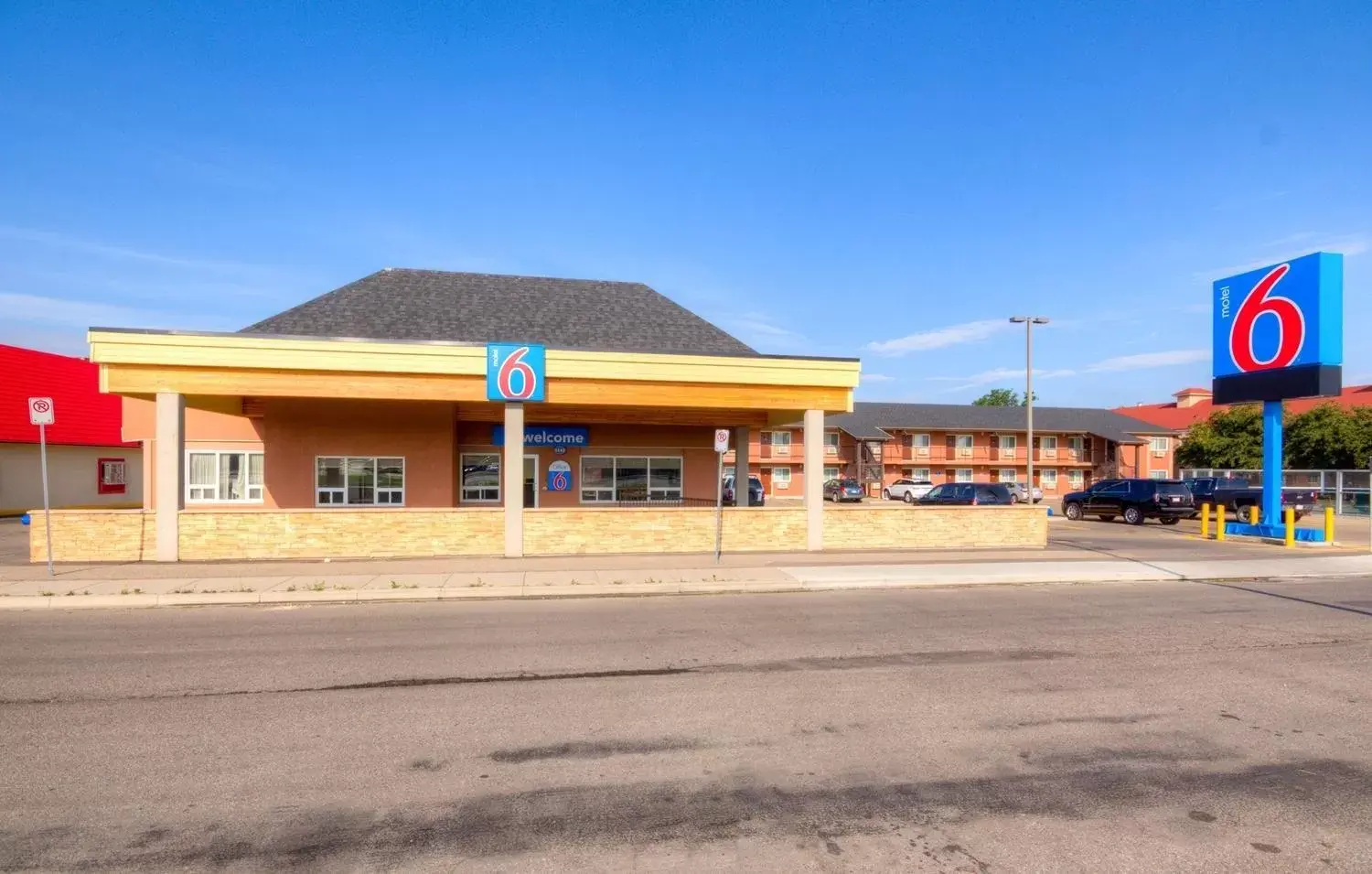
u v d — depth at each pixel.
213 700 7.15
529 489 24.17
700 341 21.98
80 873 4.12
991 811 4.92
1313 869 4.25
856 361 18.48
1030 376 32.66
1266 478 23.02
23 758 5.75
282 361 16.02
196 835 4.55
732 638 9.80
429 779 5.38
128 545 15.77
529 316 21.98
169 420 15.73
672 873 4.16
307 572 14.38
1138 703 7.17
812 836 4.58
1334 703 7.21
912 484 52.00
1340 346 20.95
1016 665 8.50
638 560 16.25
